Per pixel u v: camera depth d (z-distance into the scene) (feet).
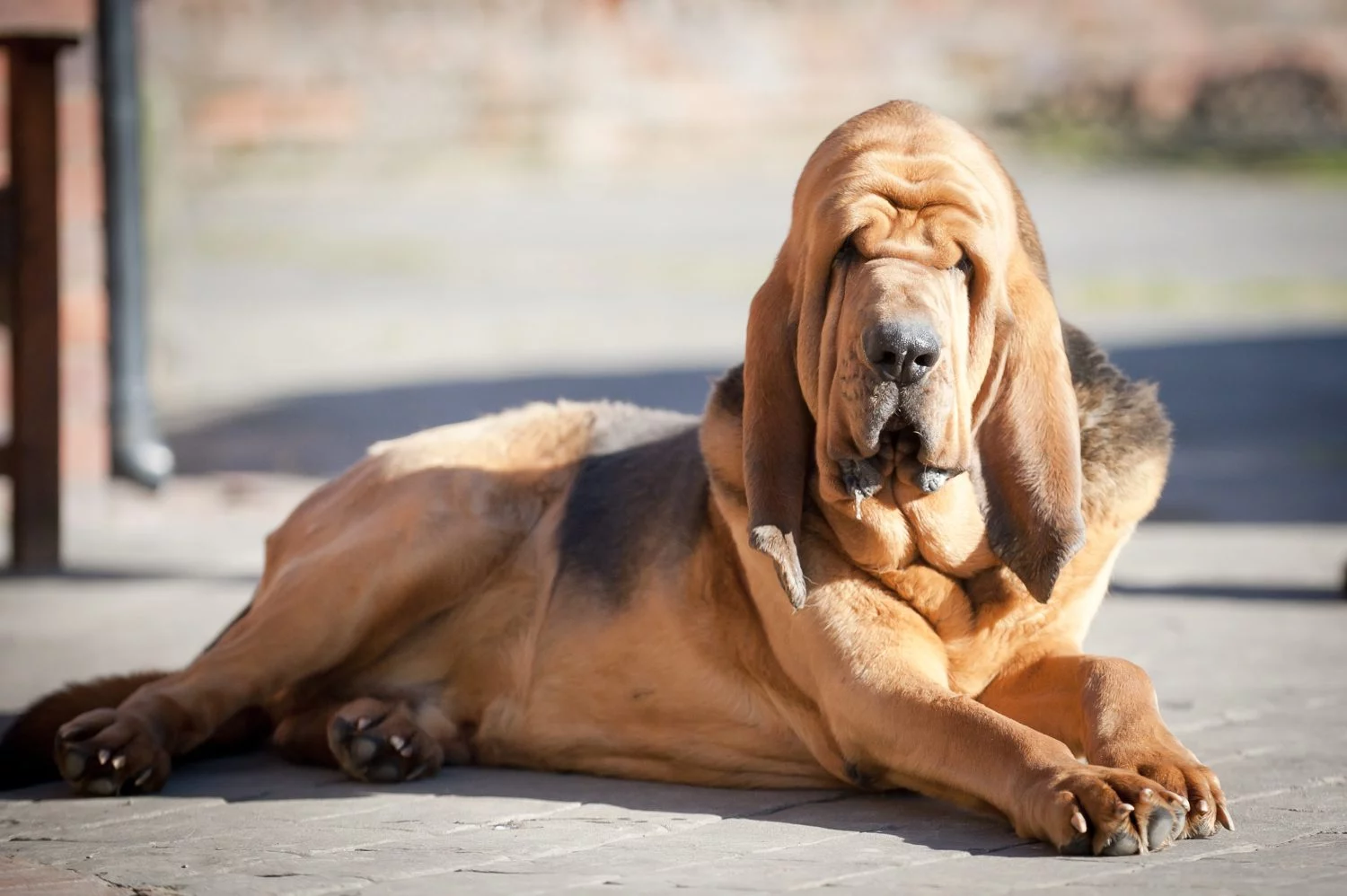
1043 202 148.25
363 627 25.70
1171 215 139.74
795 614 22.36
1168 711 27.61
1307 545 48.44
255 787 24.29
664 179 169.99
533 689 25.54
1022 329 21.58
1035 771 19.57
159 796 23.73
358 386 80.02
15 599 41.78
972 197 21.03
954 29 175.32
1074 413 21.58
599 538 25.63
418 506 25.89
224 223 147.64
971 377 21.13
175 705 24.54
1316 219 136.26
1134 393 23.18
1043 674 22.20
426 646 26.35
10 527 52.49
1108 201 148.36
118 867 19.60
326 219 149.28
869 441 20.16
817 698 22.58
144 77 78.18
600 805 22.65
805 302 21.34
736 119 174.19
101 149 52.42
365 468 27.27
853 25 174.50
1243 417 70.85
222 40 163.22
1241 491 58.18
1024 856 19.08
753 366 22.00
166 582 44.06
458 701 26.35
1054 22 175.22
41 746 24.86
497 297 111.04
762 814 21.90
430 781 24.63
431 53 168.96
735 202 154.61
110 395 53.78
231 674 25.12
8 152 49.98
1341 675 30.63
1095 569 22.41
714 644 23.95
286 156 165.78
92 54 53.26
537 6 170.81
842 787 23.48
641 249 130.62
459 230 142.10
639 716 24.63
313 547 26.71
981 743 20.26
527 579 26.14
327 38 166.09
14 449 47.03
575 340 92.99
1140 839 18.78
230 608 40.09
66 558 48.37
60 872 19.47
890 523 21.57
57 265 47.21
